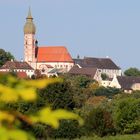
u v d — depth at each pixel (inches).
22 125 404.2
